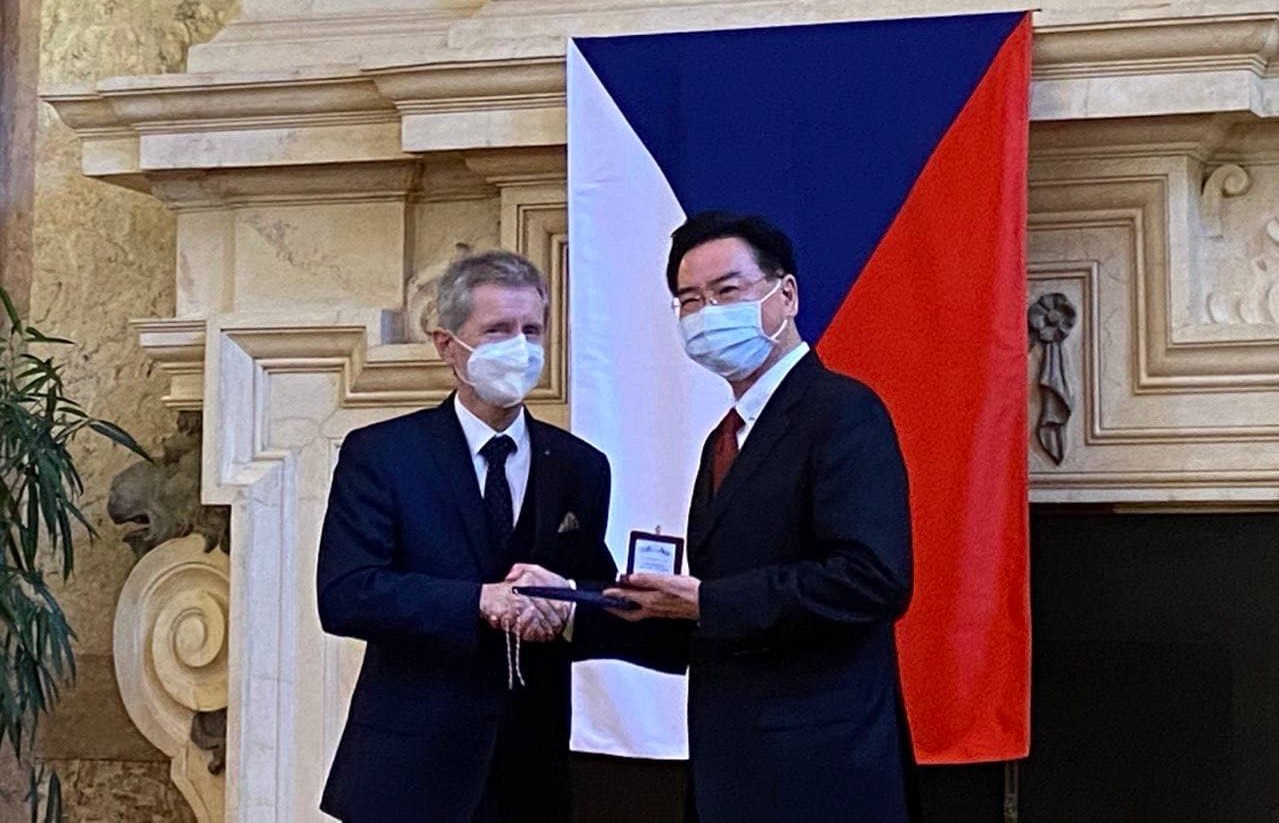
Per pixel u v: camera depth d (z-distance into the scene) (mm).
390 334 5727
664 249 5180
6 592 5387
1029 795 5227
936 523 4922
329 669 5676
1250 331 4965
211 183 5922
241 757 5668
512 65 5379
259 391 5789
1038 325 5176
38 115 6594
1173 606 5152
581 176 5250
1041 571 5258
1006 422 4914
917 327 4969
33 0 6590
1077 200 5148
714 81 5172
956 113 4992
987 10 5156
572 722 5176
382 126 5680
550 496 3877
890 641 3543
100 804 6312
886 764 3428
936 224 4980
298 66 5801
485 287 3799
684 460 5141
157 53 6520
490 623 3646
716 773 3459
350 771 3748
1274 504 5012
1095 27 4922
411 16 5887
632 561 3623
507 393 3789
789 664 3438
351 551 3736
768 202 5098
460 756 3723
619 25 5422
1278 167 5121
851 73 5078
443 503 3807
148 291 6473
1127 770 5164
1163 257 5062
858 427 3467
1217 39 4844
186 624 6039
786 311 3635
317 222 5852
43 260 6551
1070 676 5223
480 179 5727
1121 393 5109
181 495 6098
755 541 3498
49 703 6121
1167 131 5023
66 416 6465
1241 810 5059
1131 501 5094
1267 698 5055
